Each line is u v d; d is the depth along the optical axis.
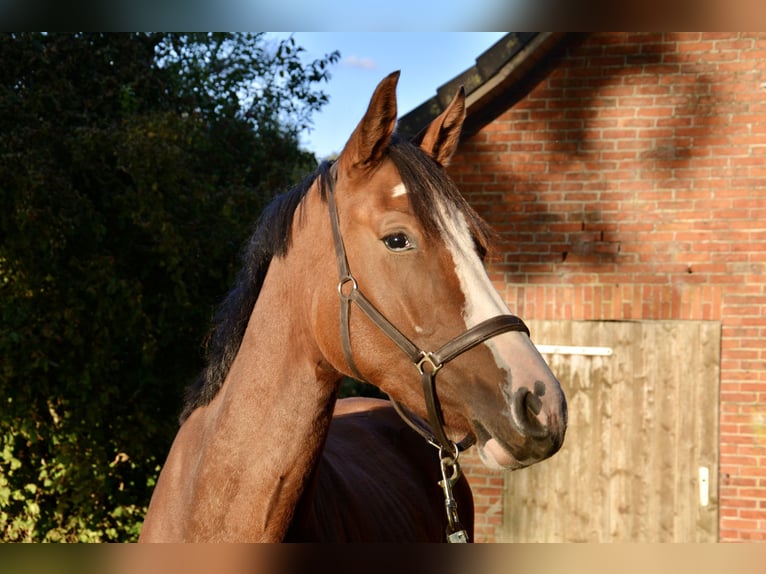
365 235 1.82
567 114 5.61
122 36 6.28
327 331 1.85
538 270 5.63
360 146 1.83
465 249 1.77
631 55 5.52
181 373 5.68
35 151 5.08
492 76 5.31
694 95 5.45
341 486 2.40
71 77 6.09
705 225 5.43
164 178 5.25
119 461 5.81
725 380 5.38
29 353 5.11
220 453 1.93
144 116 5.45
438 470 3.32
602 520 5.50
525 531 5.61
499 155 5.69
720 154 5.42
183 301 5.27
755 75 5.37
